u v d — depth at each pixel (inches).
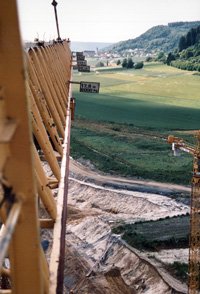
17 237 149.9
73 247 1812.3
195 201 1921.8
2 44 128.0
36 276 156.8
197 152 2146.9
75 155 3248.0
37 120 382.3
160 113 5723.4
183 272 1466.5
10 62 129.5
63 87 871.1
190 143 3855.8
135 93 7455.7
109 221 1985.7
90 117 5280.5
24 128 135.9
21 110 133.5
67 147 554.6
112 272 1574.8
